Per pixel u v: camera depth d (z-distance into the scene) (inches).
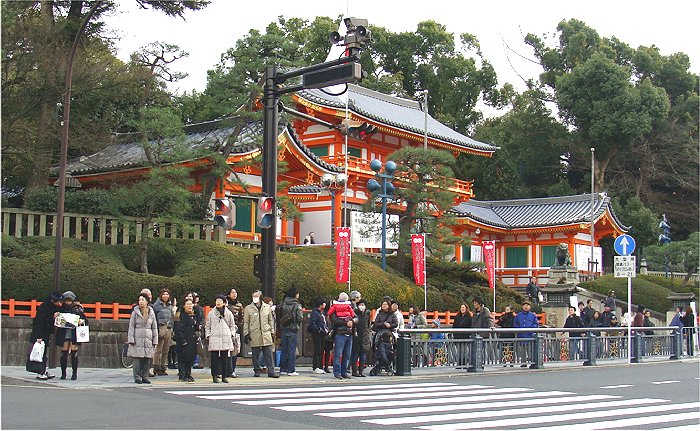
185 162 1175.0
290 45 1173.7
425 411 469.7
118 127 1338.6
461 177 2541.8
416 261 1206.3
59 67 957.2
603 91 2603.3
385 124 1675.7
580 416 456.8
